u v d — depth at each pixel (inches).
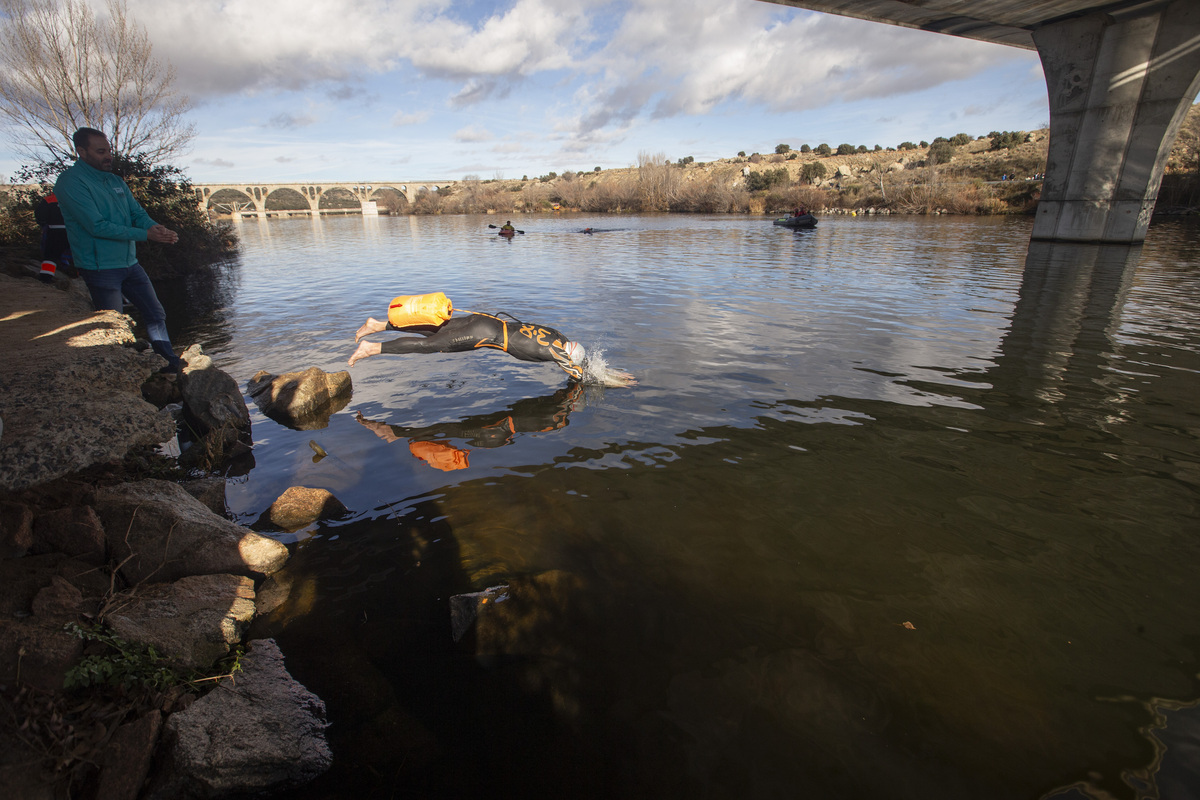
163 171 633.0
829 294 433.7
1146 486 152.2
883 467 164.1
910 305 387.2
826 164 2645.2
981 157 2153.1
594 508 145.4
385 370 268.2
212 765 81.6
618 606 112.0
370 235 1352.1
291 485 163.6
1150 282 463.2
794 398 217.8
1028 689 92.1
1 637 92.0
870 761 81.0
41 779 77.4
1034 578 117.6
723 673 96.7
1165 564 121.4
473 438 189.3
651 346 291.3
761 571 121.3
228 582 120.6
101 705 90.0
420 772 82.7
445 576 122.8
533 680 96.7
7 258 407.8
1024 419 196.5
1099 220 754.2
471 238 1131.3
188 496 142.3
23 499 129.8
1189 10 658.2
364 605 116.1
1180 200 1135.0
